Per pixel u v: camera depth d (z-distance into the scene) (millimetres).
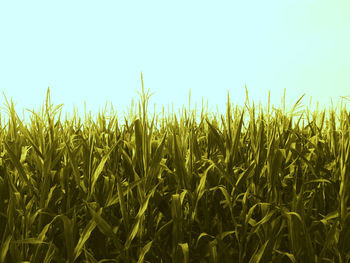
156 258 1934
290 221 1777
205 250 1983
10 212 1739
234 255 2092
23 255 1787
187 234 2043
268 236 1847
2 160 2086
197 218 2010
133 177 2219
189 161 2111
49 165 1910
